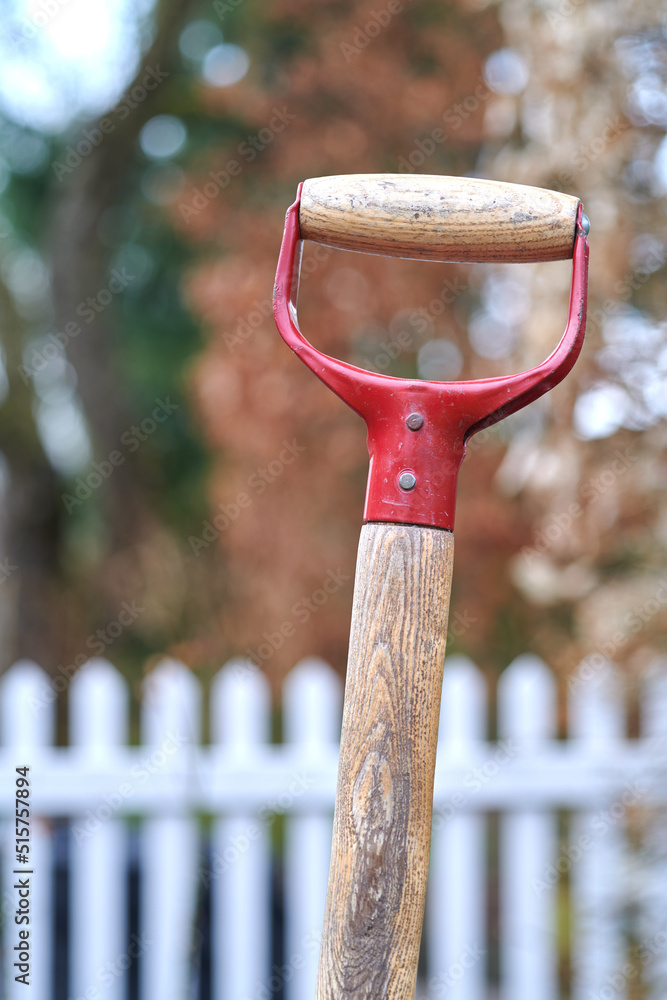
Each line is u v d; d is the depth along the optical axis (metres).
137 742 4.37
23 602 6.59
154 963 2.48
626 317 2.31
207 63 5.98
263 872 2.56
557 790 2.66
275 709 4.52
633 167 2.32
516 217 0.79
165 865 2.51
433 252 0.81
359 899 0.71
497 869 3.80
